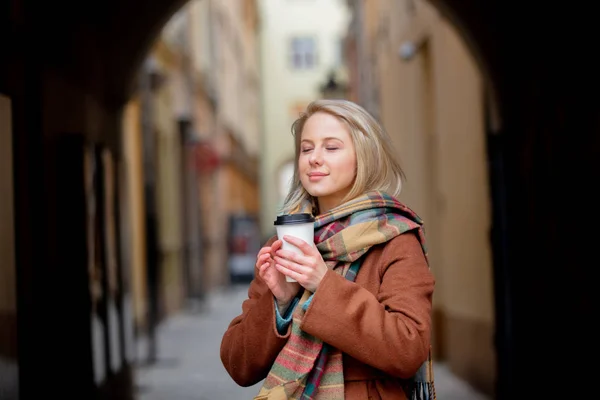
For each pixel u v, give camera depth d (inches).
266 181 1487.5
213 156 738.2
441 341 357.4
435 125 365.7
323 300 71.2
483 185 276.7
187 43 694.5
